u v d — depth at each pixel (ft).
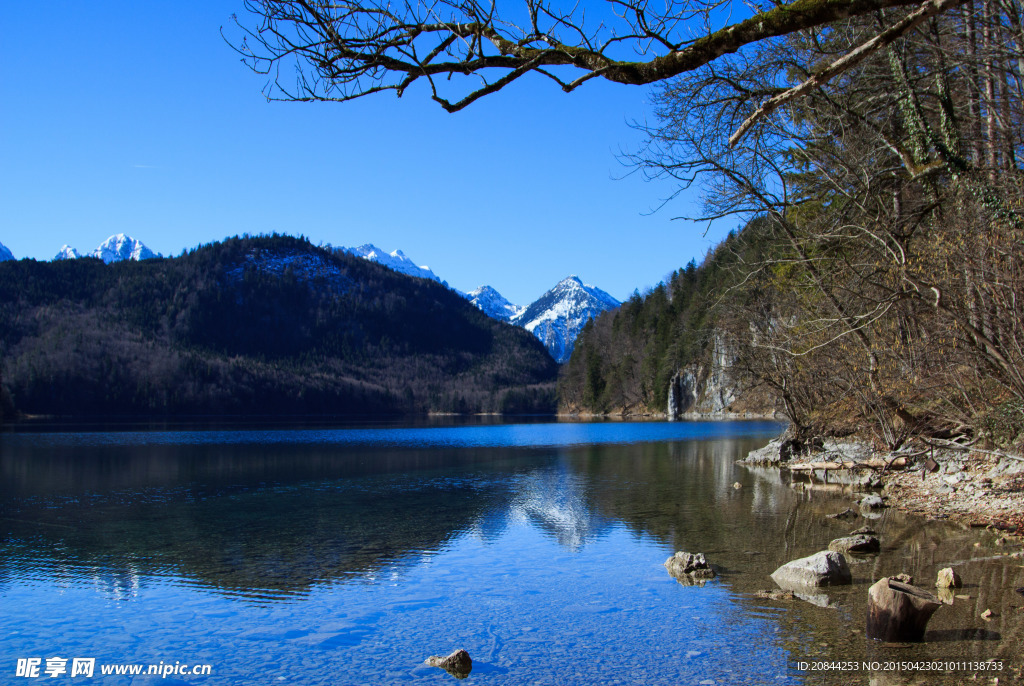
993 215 40.37
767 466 89.92
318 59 15.99
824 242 55.83
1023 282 36.96
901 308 49.06
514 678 22.06
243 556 41.83
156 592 33.76
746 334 82.12
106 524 53.83
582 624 27.30
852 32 48.62
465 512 58.34
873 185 54.44
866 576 31.86
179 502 66.23
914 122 47.93
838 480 70.59
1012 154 43.93
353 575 36.76
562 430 240.73
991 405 45.91
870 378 55.88
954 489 50.37
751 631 25.20
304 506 63.00
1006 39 44.57
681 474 85.05
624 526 49.01
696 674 21.54
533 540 45.32
